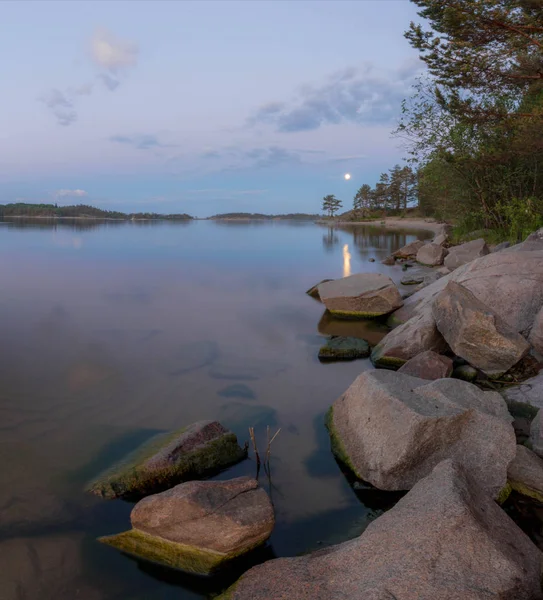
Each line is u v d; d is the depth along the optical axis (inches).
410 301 516.7
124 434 254.4
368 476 209.0
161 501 170.6
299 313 548.7
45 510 190.2
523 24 564.1
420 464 203.3
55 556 166.9
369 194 4522.6
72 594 151.9
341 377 341.4
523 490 196.1
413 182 3403.1
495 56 604.1
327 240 1844.2
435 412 204.1
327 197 5816.9
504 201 895.1
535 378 300.5
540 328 323.0
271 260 1125.1
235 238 1995.6
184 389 317.7
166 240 1809.8
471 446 203.0
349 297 523.8
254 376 343.3
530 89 629.0
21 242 1569.9
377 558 139.7
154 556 167.6
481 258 438.6
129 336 446.0
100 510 191.0
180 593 153.6
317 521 185.5
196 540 165.5
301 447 242.2
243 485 181.2
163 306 582.2
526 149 660.7
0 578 156.3
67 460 227.5
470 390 229.5
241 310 563.5
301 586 138.1
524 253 418.0
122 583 157.1
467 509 145.9
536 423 229.3
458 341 323.6
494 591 126.6
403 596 125.0
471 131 815.1
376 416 220.8
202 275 856.3
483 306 335.3
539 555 149.2
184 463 214.8
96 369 355.9
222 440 231.9
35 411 281.7
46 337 439.2
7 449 236.7
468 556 134.8
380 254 1278.3
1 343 416.8
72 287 708.0
